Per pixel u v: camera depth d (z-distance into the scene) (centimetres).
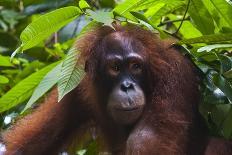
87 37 776
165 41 776
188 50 753
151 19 782
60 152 863
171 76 756
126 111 721
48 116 836
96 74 771
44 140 837
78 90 816
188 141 743
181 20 813
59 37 1018
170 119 725
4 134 848
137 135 715
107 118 819
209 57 738
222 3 700
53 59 991
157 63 761
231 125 700
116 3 1049
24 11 1078
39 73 748
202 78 746
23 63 1015
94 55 767
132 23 748
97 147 870
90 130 874
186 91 754
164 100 743
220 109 705
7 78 866
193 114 754
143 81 751
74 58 679
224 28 731
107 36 759
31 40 668
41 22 655
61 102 830
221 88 692
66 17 661
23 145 832
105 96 777
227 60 712
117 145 841
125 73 741
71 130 855
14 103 771
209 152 760
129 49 743
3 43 1093
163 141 704
